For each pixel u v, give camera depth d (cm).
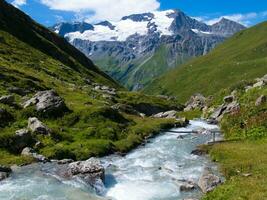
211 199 3538
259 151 5303
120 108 10031
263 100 7312
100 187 3994
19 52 14475
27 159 4753
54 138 5716
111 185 4109
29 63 13400
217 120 9169
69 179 4122
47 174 4269
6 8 18900
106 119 7125
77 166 4322
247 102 8119
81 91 11369
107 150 5681
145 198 3750
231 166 4678
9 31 16638
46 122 6438
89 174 4184
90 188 3919
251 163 4666
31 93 8331
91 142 5797
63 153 5197
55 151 5150
